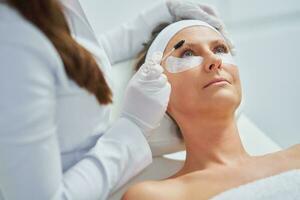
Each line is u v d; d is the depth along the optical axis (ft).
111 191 3.36
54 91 2.45
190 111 3.74
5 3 2.21
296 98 5.92
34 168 2.39
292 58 6.15
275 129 5.77
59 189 2.68
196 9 4.40
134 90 3.51
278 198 3.07
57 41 2.35
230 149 3.78
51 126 2.42
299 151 3.80
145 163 3.47
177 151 4.33
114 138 3.31
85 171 3.02
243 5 6.21
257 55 6.13
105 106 3.03
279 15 6.28
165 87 3.53
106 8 5.42
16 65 2.15
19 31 2.16
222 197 3.10
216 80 3.64
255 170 3.59
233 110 3.76
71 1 2.85
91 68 2.58
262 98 5.90
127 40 4.56
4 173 2.39
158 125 3.89
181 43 3.90
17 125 2.21
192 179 3.50
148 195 3.28
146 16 4.58
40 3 2.23
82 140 3.12
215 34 4.05
